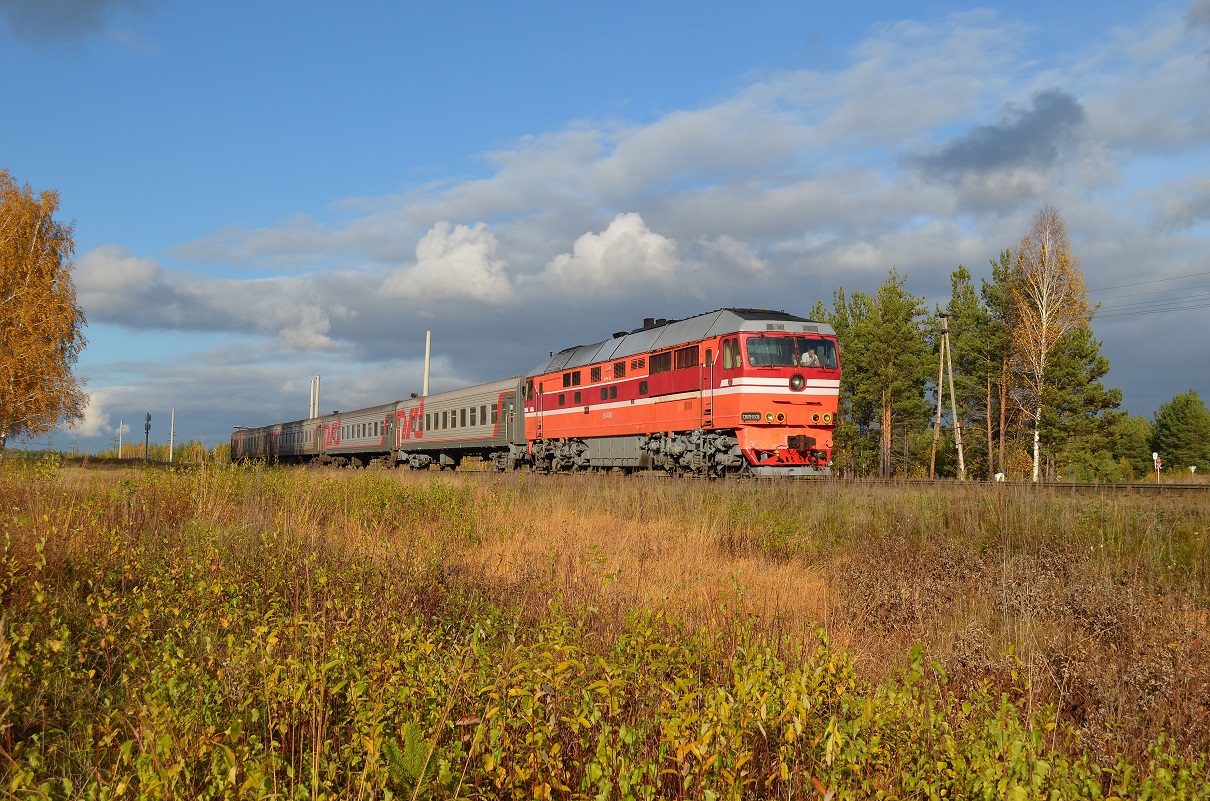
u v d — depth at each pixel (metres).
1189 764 4.80
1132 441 80.38
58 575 7.87
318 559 9.21
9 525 9.37
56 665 5.42
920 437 53.69
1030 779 4.00
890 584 9.32
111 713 4.61
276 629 5.43
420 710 4.68
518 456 34.50
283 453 67.38
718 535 13.16
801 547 12.48
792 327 21.94
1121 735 5.36
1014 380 48.41
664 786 4.41
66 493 12.41
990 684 6.04
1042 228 42.84
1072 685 6.24
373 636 6.02
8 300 35.62
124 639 6.25
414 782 4.05
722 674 5.62
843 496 15.48
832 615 8.45
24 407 35.34
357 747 4.32
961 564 10.09
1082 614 8.06
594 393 28.83
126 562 8.41
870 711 4.52
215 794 3.82
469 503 16.16
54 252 38.53
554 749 4.29
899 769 4.34
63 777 4.07
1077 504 12.43
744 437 21.34
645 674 5.29
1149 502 12.37
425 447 43.47
